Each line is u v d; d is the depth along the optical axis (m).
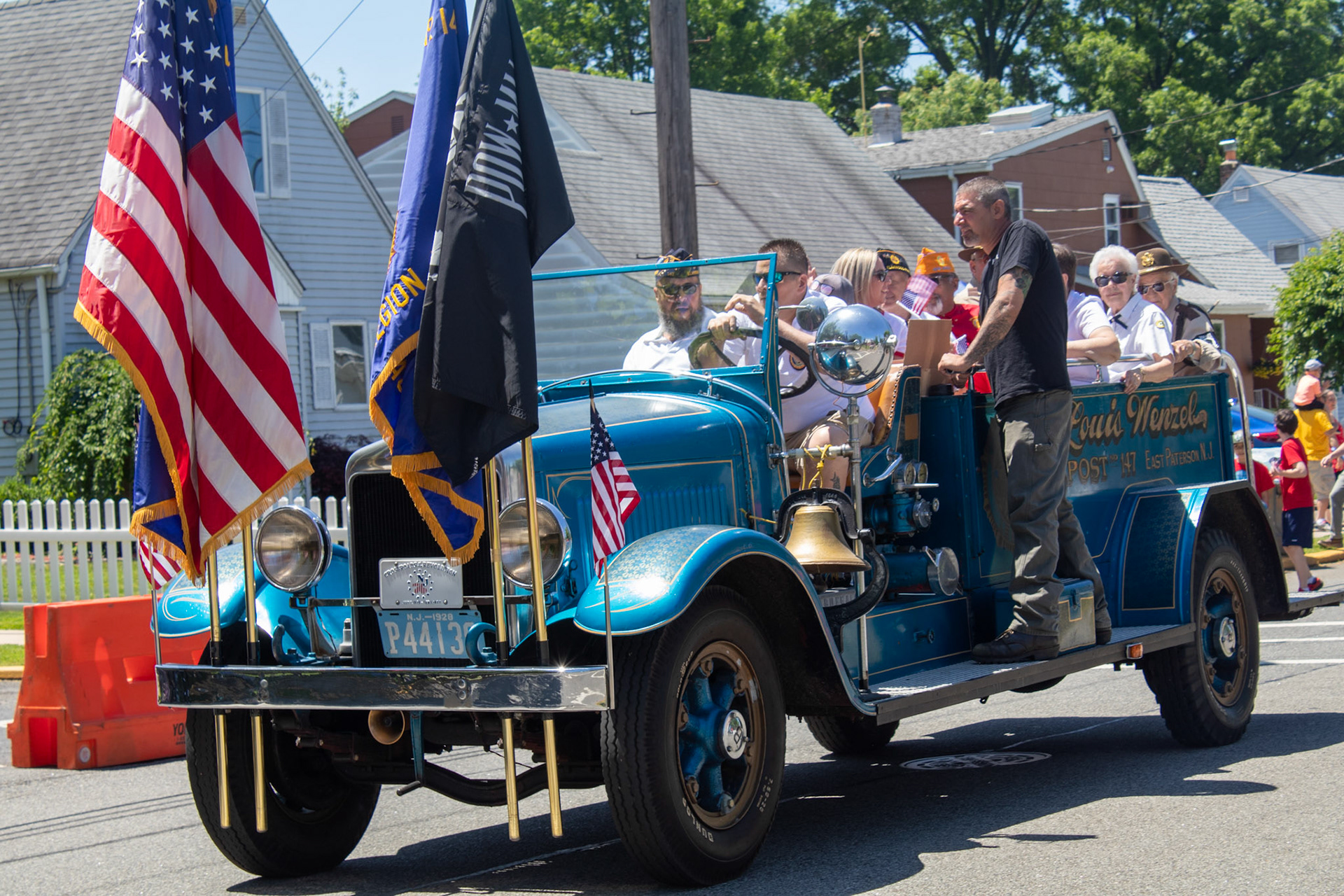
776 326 5.62
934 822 5.57
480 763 7.36
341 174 24.48
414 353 4.45
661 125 12.88
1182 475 7.42
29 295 20.94
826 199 29.52
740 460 5.37
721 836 4.70
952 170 34.38
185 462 4.70
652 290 5.87
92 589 13.86
